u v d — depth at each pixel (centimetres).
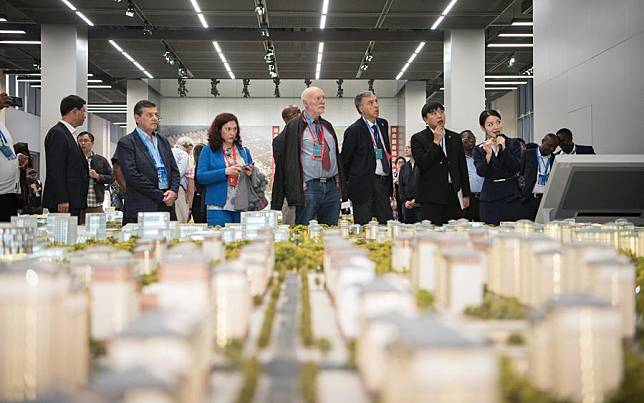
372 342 74
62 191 508
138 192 485
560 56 832
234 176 495
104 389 50
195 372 67
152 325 65
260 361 92
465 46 1298
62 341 79
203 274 96
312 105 507
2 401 68
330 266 146
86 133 762
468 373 54
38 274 84
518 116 2184
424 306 123
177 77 1761
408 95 1927
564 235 230
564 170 340
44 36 1252
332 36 1324
